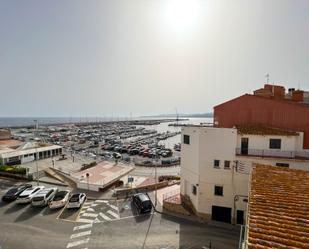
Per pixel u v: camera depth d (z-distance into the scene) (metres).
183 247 19.92
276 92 32.16
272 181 13.51
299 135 24.25
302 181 13.50
